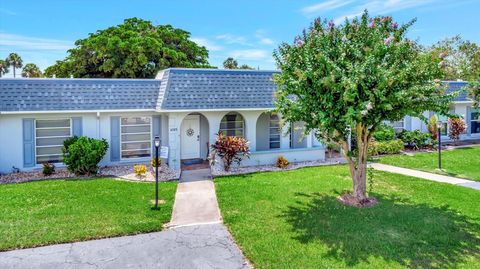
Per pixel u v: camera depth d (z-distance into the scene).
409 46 9.88
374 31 10.10
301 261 7.29
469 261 7.25
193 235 8.83
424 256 7.48
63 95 16.48
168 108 16.27
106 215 10.09
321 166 18.05
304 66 10.22
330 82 8.95
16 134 16.02
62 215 10.06
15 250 7.88
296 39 10.59
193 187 13.66
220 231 9.10
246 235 8.66
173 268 7.13
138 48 36.19
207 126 19.59
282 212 10.38
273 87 18.98
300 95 10.17
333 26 10.49
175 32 42.91
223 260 7.47
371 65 9.03
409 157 20.25
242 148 17.08
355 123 9.46
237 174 16.09
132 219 9.78
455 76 35.16
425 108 9.51
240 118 19.94
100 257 7.60
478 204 11.05
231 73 18.47
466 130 27.30
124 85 17.84
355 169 11.49
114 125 17.55
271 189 13.06
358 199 11.29
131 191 12.85
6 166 15.96
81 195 12.24
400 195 12.16
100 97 17.11
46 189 13.07
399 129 24.61
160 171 16.47
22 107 15.55
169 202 11.50
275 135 20.70
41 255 7.66
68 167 15.59
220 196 12.16
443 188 13.09
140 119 18.12
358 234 8.65
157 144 10.97
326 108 9.45
